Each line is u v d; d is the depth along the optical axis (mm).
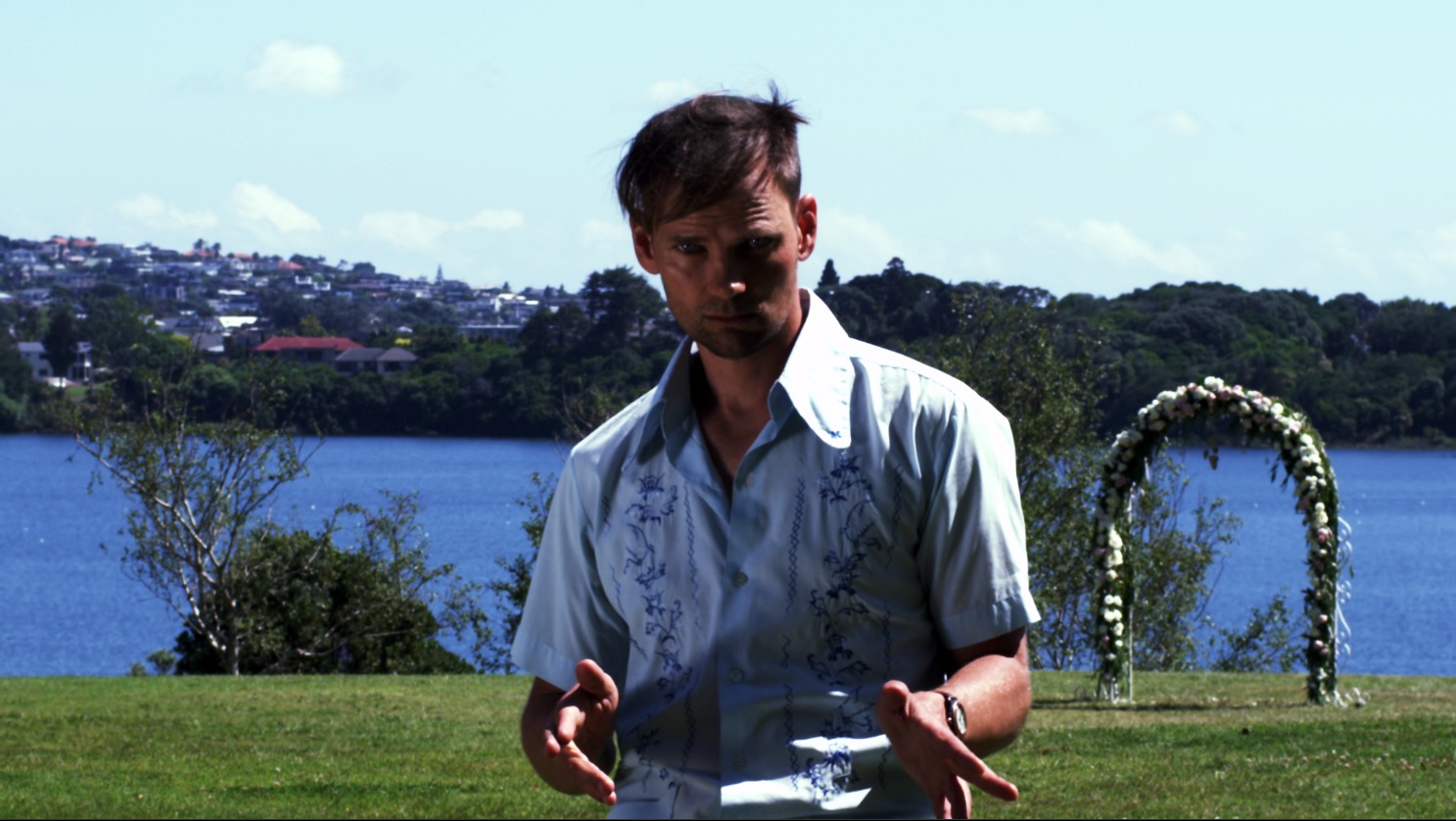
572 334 121750
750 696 2076
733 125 1980
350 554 27312
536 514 28219
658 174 1975
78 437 26281
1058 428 26328
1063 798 7863
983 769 1787
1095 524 13688
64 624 59219
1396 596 70438
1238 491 137250
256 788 9047
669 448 2180
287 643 26578
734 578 2090
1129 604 13773
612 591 2242
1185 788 8172
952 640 2074
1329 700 12906
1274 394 92812
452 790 8891
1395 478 137875
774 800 2033
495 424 129750
